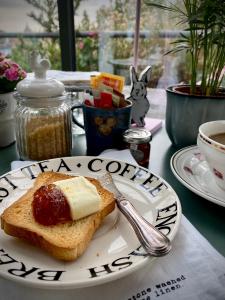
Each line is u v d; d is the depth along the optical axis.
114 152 0.59
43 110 0.58
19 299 0.29
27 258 0.32
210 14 0.55
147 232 0.34
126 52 1.62
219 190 0.46
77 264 0.31
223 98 0.61
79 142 0.74
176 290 0.30
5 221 0.35
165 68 1.46
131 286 0.31
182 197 0.49
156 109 1.00
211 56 0.61
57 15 1.61
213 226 0.41
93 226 0.37
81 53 1.72
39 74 0.57
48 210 0.36
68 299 0.29
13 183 0.47
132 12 1.51
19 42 1.74
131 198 0.44
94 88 0.61
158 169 0.60
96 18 1.62
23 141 0.60
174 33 1.39
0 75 0.61
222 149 0.40
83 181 0.41
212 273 0.32
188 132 0.66
